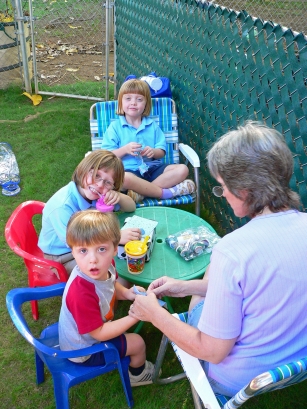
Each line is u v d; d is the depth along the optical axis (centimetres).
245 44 292
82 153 471
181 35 391
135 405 229
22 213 261
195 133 399
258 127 153
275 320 142
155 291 203
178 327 164
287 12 950
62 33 808
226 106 332
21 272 318
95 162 245
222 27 319
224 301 140
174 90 429
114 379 241
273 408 231
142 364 230
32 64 639
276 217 146
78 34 807
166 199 335
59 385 195
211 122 362
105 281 199
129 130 357
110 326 194
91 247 187
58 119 537
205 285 207
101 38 798
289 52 248
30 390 237
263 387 129
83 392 236
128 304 291
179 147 357
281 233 142
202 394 164
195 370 172
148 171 354
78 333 193
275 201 145
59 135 502
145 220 265
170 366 253
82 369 196
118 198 260
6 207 386
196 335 156
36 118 537
